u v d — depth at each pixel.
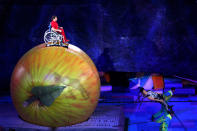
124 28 10.65
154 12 10.50
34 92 5.29
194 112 7.83
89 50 10.73
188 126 6.83
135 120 7.25
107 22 10.71
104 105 7.54
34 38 10.71
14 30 10.77
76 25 10.77
